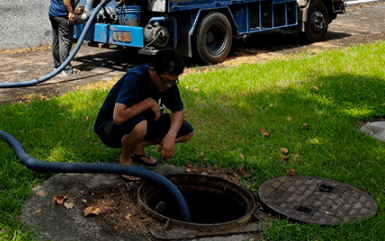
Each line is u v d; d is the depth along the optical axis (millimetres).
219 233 3279
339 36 11953
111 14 8078
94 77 7887
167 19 7961
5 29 10352
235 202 3885
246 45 10875
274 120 5531
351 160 4504
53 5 7680
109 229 3336
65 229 3320
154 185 3875
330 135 5066
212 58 8797
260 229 3357
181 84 6852
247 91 6566
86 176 4102
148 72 3613
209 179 3973
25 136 4836
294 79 7219
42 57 9672
